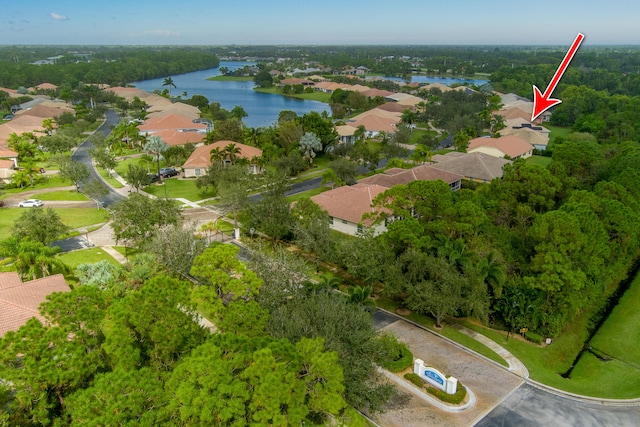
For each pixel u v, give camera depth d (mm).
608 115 140375
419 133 139875
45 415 21203
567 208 47812
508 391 32938
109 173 89688
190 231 47906
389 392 28000
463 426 29156
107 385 20266
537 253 45531
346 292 45906
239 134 104875
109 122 154375
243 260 51688
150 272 42219
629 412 31547
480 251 44781
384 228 58094
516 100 182000
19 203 72500
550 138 130875
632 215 49438
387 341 33781
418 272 40781
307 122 106250
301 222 53594
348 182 81000
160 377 23844
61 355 22484
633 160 71125
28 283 37344
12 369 21844
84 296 27406
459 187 82375
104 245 56031
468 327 41969
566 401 32219
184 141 110688
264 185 74875
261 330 29078
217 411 20047
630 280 55438
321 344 24375
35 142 108062
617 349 41094
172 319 26531
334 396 22469
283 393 20672
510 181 58875
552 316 40906
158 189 81125
